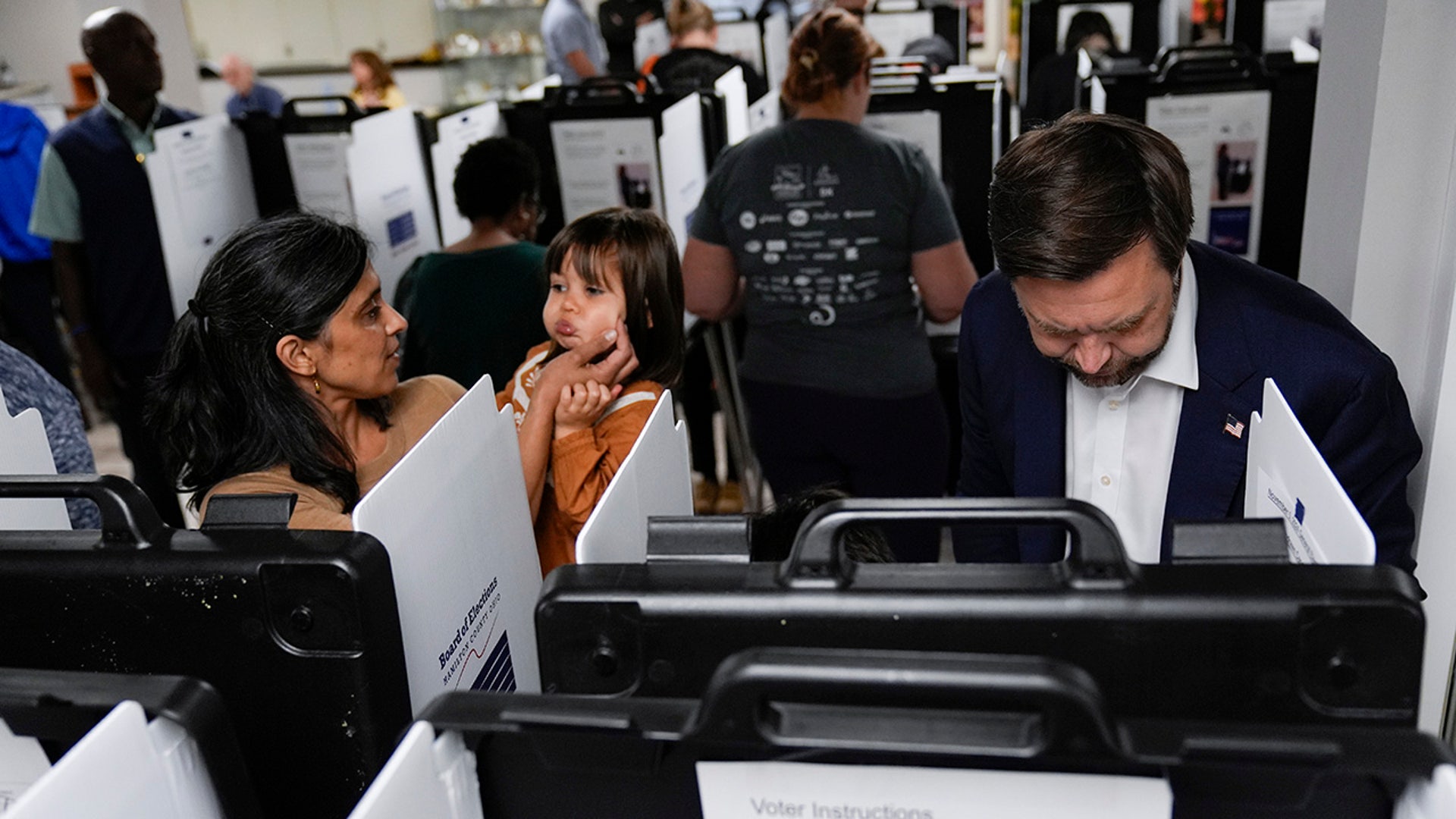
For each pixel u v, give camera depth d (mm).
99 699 472
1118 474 1190
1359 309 1339
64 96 6176
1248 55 2676
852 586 544
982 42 7578
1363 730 434
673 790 488
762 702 452
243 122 3221
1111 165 922
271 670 629
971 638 532
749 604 543
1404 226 1291
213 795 492
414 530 716
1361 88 1307
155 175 2891
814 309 2418
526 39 8031
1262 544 553
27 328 4117
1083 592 529
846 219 2314
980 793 442
